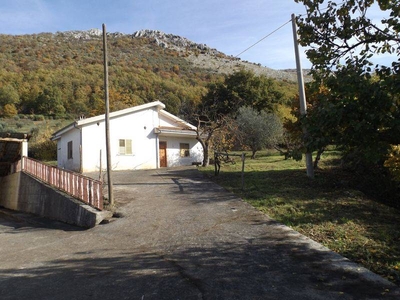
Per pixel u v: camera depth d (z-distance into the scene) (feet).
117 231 25.63
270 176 41.68
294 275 15.39
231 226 23.66
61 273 17.87
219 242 20.68
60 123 154.40
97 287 15.46
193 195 34.76
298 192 32.24
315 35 18.06
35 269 18.94
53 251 22.54
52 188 41.50
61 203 37.35
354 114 13.82
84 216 31.30
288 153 17.57
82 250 21.95
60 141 76.02
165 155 73.77
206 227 23.94
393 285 14.02
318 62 17.84
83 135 61.72
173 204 31.68
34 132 116.57
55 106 183.62
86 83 202.90
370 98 13.78
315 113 15.12
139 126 68.59
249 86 115.75
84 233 26.94
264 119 79.92
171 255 19.21
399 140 14.08
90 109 178.50
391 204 31.91
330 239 20.12
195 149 79.30
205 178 45.37
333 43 17.76
